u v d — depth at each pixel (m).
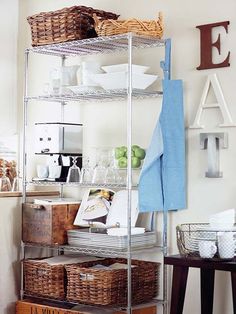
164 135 4.39
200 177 4.51
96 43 4.63
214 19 4.49
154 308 4.66
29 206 4.88
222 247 3.86
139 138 4.85
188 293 4.58
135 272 4.54
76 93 4.70
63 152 4.95
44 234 4.77
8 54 5.54
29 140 5.50
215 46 4.46
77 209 4.89
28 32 5.57
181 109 4.49
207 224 4.33
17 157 5.56
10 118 5.54
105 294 4.40
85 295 4.51
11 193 4.99
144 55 4.84
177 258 3.92
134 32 4.35
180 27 4.64
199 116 4.50
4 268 4.96
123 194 4.77
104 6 5.09
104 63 5.08
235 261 3.83
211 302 4.30
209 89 4.49
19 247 5.06
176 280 3.97
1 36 5.50
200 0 4.55
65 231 4.79
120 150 4.68
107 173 4.71
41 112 5.45
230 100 4.40
